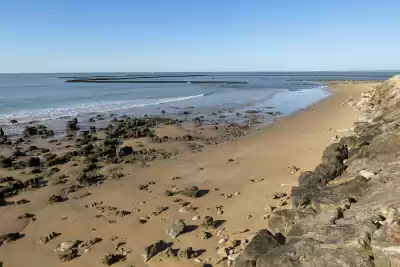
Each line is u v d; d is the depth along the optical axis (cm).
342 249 763
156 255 1015
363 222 841
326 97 5691
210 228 1162
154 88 8981
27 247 1105
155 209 1348
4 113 3866
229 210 1305
